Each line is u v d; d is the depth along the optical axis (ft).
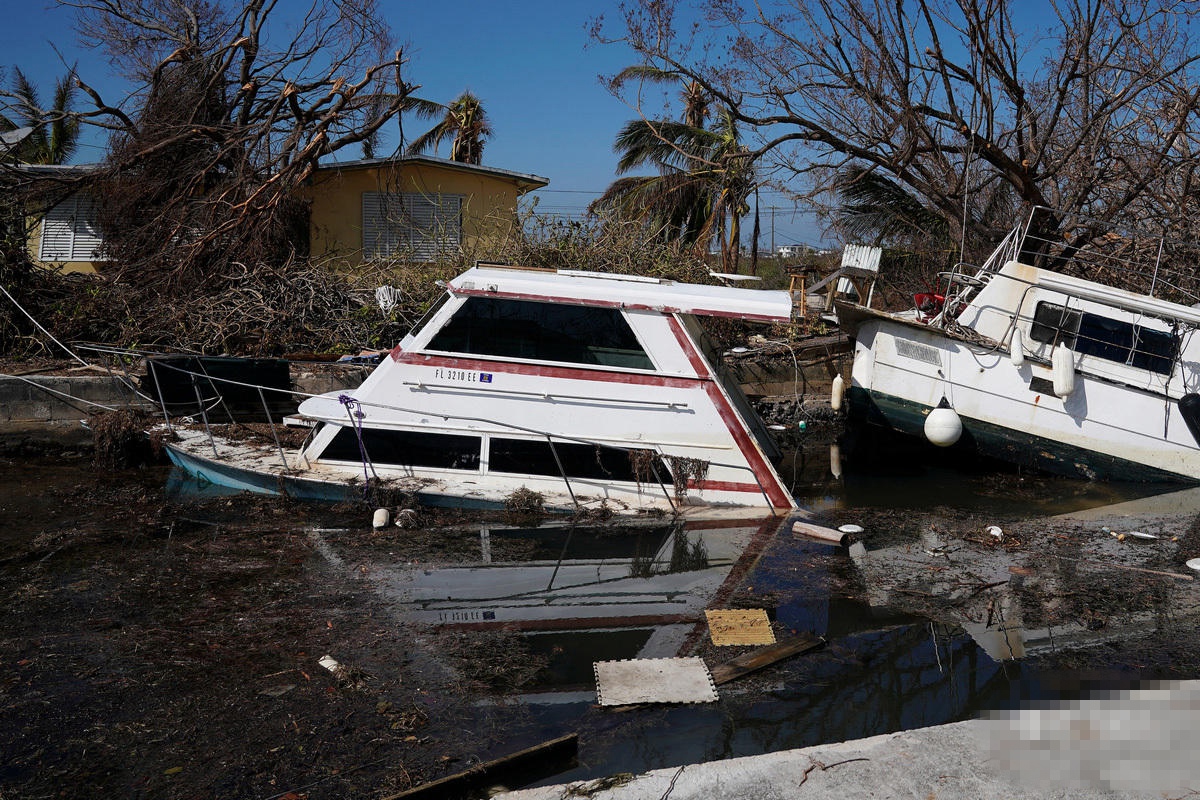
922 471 34.99
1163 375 31.73
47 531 23.02
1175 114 46.83
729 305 24.26
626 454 24.59
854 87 48.47
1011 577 20.79
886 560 21.74
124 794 11.71
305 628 17.02
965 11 45.24
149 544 21.83
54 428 35.27
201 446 27.81
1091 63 48.67
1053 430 33.04
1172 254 47.09
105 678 14.90
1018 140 48.42
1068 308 32.73
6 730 13.25
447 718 13.76
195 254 44.88
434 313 24.89
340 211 61.52
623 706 14.11
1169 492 31.01
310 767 12.34
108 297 44.57
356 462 25.23
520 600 18.52
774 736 13.48
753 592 19.24
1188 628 17.78
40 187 49.62
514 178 63.98
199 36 55.77
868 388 36.29
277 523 23.13
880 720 14.03
